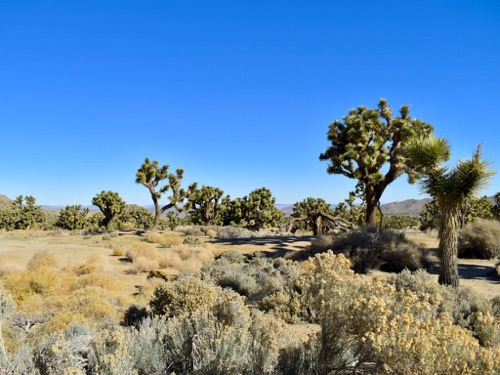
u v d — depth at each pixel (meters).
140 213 65.62
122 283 12.90
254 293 9.79
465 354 2.83
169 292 7.48
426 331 2.99
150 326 6.23
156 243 27.33
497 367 2.71
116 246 24.08
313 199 53.62
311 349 3.68
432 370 2.73
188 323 4.82
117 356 3.73
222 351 3.89
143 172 39.44
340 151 22.66
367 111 21.89
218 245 24.92
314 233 28.61
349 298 3.54
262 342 4.13
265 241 25.88
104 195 45.34
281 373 3.54
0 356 4.27
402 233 17.31
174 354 4.50
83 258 18.55
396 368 2.84
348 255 14.34
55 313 8.12
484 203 45.53
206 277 11.87
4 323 7.22
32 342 6.31
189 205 41.44
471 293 8.74
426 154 11.73
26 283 10.38
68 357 3.92
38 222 58.44
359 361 3.24
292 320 7.03
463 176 10.81
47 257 15.83
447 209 11.05
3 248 22.12
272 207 51.25
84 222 55.47
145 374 4.17
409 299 3.56
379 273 13.59
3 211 52.97
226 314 4.71
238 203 48.69
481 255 18.78
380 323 3.05
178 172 40.75
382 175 20.97
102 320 7.52
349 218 52.69
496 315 6.86
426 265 15.09
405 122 21.23
